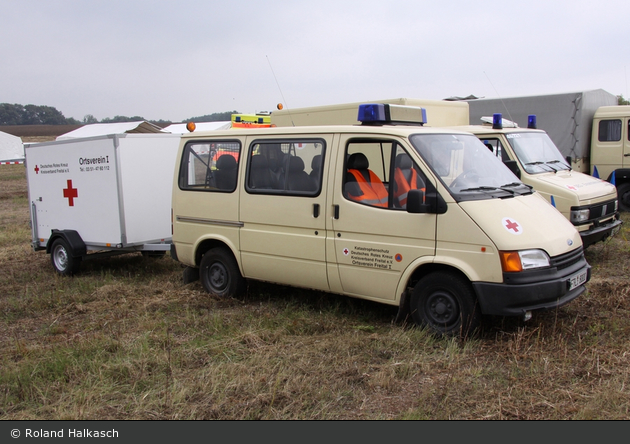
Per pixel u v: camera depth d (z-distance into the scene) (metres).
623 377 4.23
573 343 4.95
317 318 5.89
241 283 6.75
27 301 7.08
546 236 4.91
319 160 5.76
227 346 5.20
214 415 3.90
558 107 12.47
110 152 8.03
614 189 8.69
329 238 5.69
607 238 8.55
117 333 5.70
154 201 8.46
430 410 3.88
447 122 9.59
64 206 8.86
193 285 7.62
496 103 13.48
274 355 4.95
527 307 4.72
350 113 8.79
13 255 10.47
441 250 4.99
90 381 4.50
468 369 4.48
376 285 5.45
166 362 4.82
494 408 3.86
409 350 4.91
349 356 4.84
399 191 5.25
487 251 4.75
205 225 6.84
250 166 6.35
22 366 4.81
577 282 5.01
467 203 4.91
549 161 8.84
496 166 5.77
